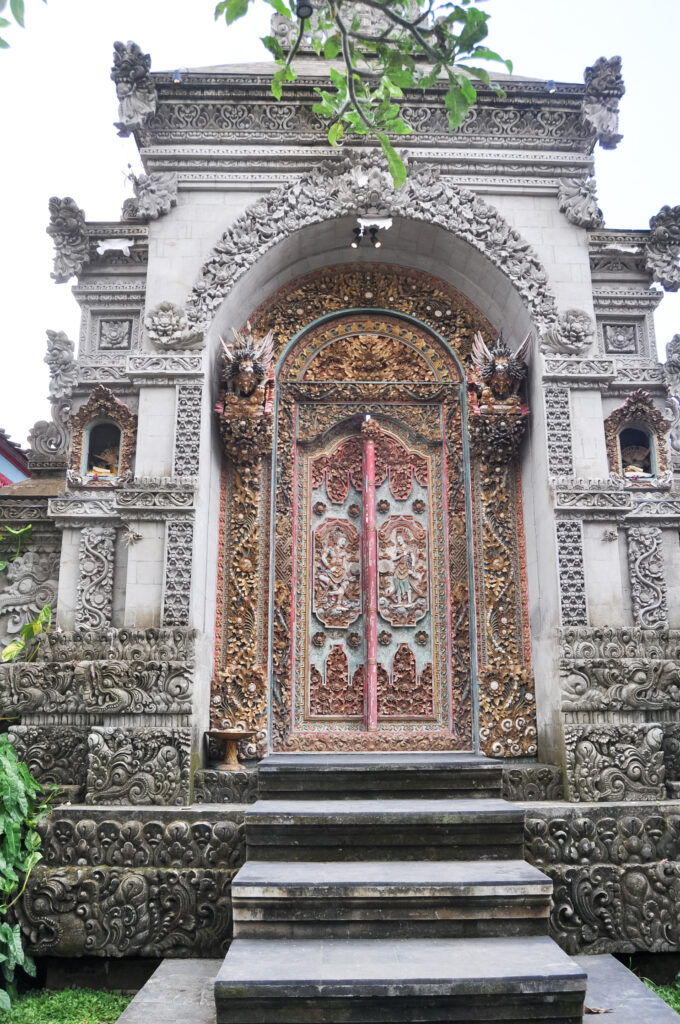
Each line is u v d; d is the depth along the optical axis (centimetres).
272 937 598
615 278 1023
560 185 991
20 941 667
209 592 930
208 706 912
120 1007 660
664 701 826
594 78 996
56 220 984
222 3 520
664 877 725
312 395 1046
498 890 607
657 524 949
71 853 730
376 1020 513
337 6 581
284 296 1064
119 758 786
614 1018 568
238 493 993
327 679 987
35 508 940
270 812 682
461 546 1009
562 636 853
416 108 995
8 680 805
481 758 885
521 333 995
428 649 1000
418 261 1049
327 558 1020
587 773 809
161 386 923
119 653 825
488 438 978
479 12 540
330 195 966
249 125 989
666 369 998
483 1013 516
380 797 768
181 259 958
